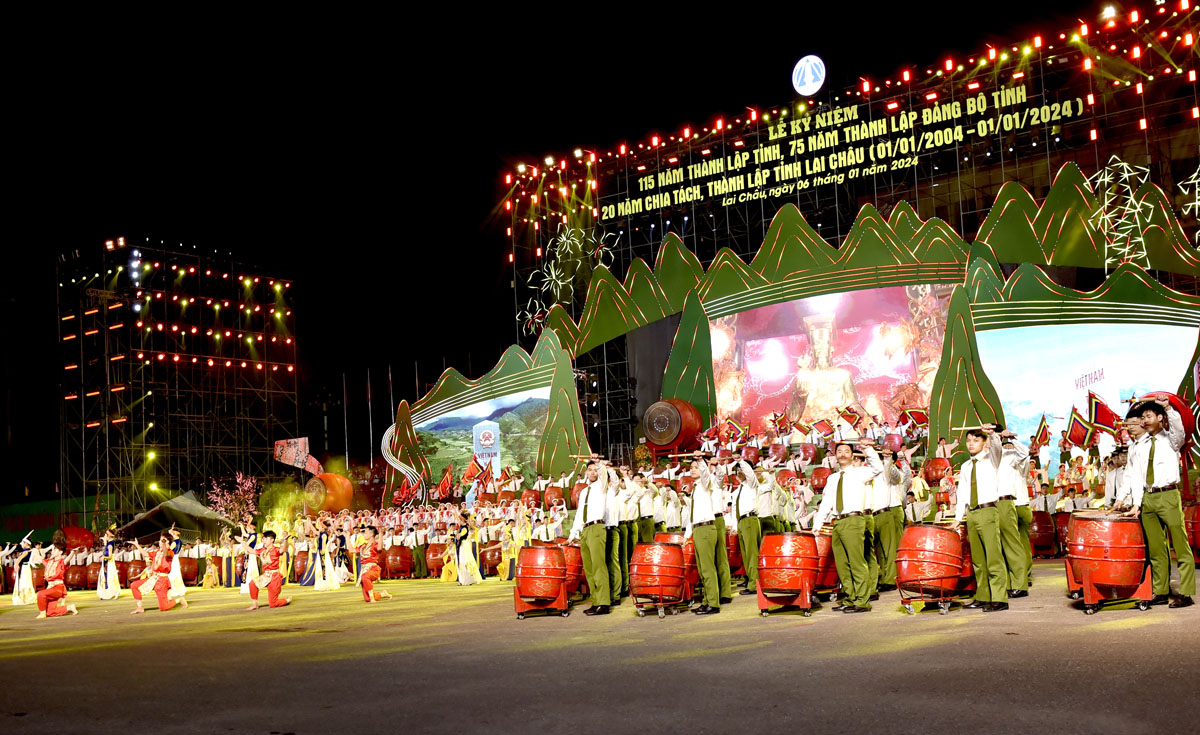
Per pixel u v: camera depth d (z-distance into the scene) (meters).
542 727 6.04
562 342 38.09
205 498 42.69
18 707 7.36
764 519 15.07
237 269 47.00
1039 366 29.84
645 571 12.11
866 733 5.55
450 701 6.96
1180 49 32.06
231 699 7.36
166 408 42.62
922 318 32.88
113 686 8.19
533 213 41.22
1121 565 9.83
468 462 37.56
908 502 18.14
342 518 29.06
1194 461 24.20
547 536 24.73
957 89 35.28
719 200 39.00
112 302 42.03
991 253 31.23
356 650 10.05
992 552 10.79
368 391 48.25
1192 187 33.12
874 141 36.12
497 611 14.22
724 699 6.61
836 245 38.56
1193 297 28.52
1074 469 22.34
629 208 39.78
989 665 7.33
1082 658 7.42
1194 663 7.02
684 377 34.69
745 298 35.03
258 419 46.69
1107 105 33.75
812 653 8.34
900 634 9.24
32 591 22.55
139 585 17.88
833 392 33.81
